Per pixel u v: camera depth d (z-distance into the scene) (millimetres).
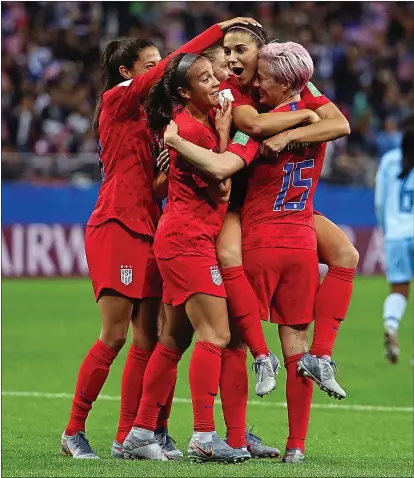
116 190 18453
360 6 77875
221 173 16531
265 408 26391
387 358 32750
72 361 33219
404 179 32500
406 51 76625
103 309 18484
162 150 18031
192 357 17094
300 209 17672
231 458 16969
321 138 17141
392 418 24891
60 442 19922
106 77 19172
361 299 51062
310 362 17484
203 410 17047
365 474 15695
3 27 69188
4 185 57188
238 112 17203
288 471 15734
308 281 17672
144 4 73938
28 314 44812
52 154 60719
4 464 17016
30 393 27734
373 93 71812
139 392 18766
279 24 75000
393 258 32531
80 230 58000
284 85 17391
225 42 17578
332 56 71875
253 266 17500
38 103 63844
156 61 18906
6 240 57188
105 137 18594
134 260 18375
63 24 71125
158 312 18797
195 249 16938
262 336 17406
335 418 24797
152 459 17781
